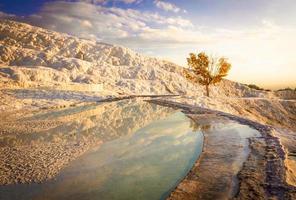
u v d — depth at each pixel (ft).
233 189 17.53
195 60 162.61
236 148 27.30
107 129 46.09
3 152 32.04
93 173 24.21
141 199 18.47
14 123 52.31
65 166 26.43
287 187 17.13
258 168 20.77
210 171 20.90
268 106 153.28
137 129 45.57
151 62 353.92
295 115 151.02
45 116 62.34
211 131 38.70
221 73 161.68
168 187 20.24
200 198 16.44
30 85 122.72
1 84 110.32
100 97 117.29
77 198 19.24
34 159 28.99
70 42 369.09
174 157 27.96
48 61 252.01
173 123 50.11
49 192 20.49
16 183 22.44
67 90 123.75
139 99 114.42
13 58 260.01
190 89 257.55
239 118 49.03
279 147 26.61
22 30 389.80
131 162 27.02
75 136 40.65
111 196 19.21
